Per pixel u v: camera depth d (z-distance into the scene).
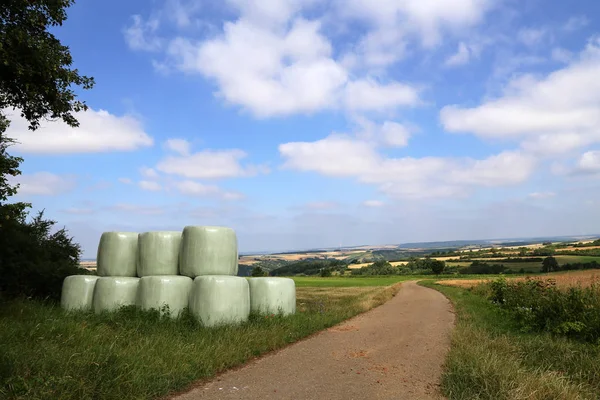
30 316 9.40
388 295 27.61
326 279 74.12
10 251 13.30
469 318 14.16
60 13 9.99
